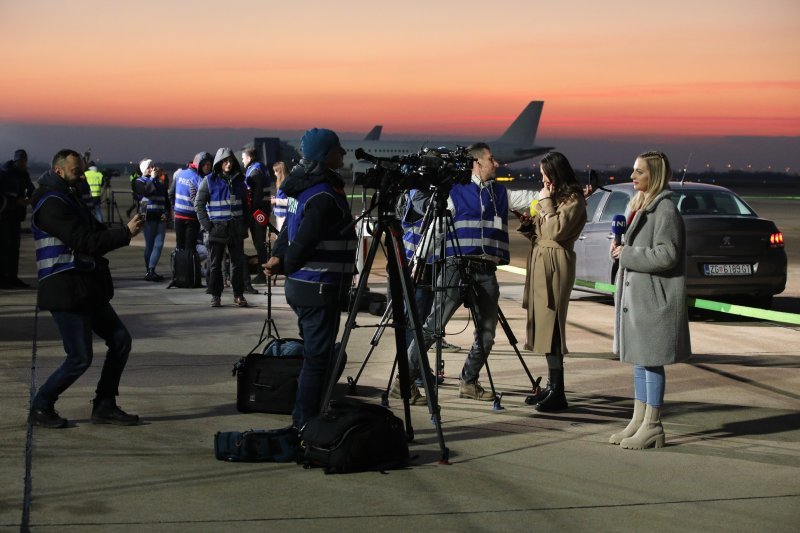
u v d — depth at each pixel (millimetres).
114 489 4812
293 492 4816
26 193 13773
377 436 5219
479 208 6867
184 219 13617
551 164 6785
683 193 12203
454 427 6297
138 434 5945
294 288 5605
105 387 6184
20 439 5766
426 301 7398
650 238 5785
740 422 6488
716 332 10602
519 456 5582
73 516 4387
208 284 11875
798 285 15250
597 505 4676
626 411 6793
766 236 11625
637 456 5617
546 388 6887
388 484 4984
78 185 6168
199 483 4949
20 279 14953
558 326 6762
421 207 7262
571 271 6801
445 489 4906
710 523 4438
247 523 4340
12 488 4801
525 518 4469
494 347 9320
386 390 7059
